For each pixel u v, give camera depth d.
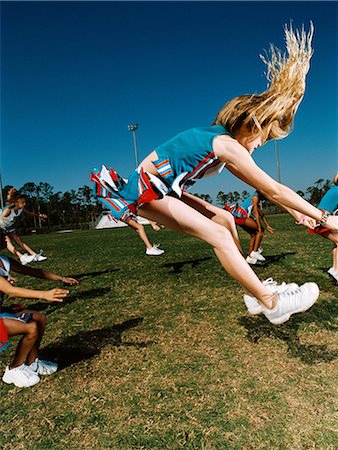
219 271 6.38
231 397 2.49
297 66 2.38
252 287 2.49
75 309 4.76
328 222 2.44
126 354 3.27
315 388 2.53
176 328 3.80
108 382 2.81
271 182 2.37
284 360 2.95
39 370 2.97
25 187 83.00
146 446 2.09
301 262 6.84
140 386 2.71
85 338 3.71
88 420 2.36
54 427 2.32
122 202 2.55
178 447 2.06
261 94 2.45
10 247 9.57
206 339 3.46
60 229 53.56
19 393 2.75
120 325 4.02
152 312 4.38
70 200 86.50
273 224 18.17
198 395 2.54
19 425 2.37
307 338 3.34
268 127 2.42
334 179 5.33
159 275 6.43
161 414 2.36
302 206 2.40
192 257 8.15
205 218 2.45
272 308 2.56
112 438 2.18
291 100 2.38
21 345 2.88
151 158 2.52
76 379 2.88
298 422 2.19
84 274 7.14
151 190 2.36
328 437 2.04
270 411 2.31
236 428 2.17
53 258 10.14
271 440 2.05
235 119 2.42
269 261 7.15
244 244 10.12
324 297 4.57
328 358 2.95
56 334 3.88
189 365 2.97
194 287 5.40
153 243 11.80
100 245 13.21
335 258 5.07
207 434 2.14
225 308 4.32
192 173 2.48
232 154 2.33
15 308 3.02
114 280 6.33
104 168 2.63
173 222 2.44
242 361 2.98
